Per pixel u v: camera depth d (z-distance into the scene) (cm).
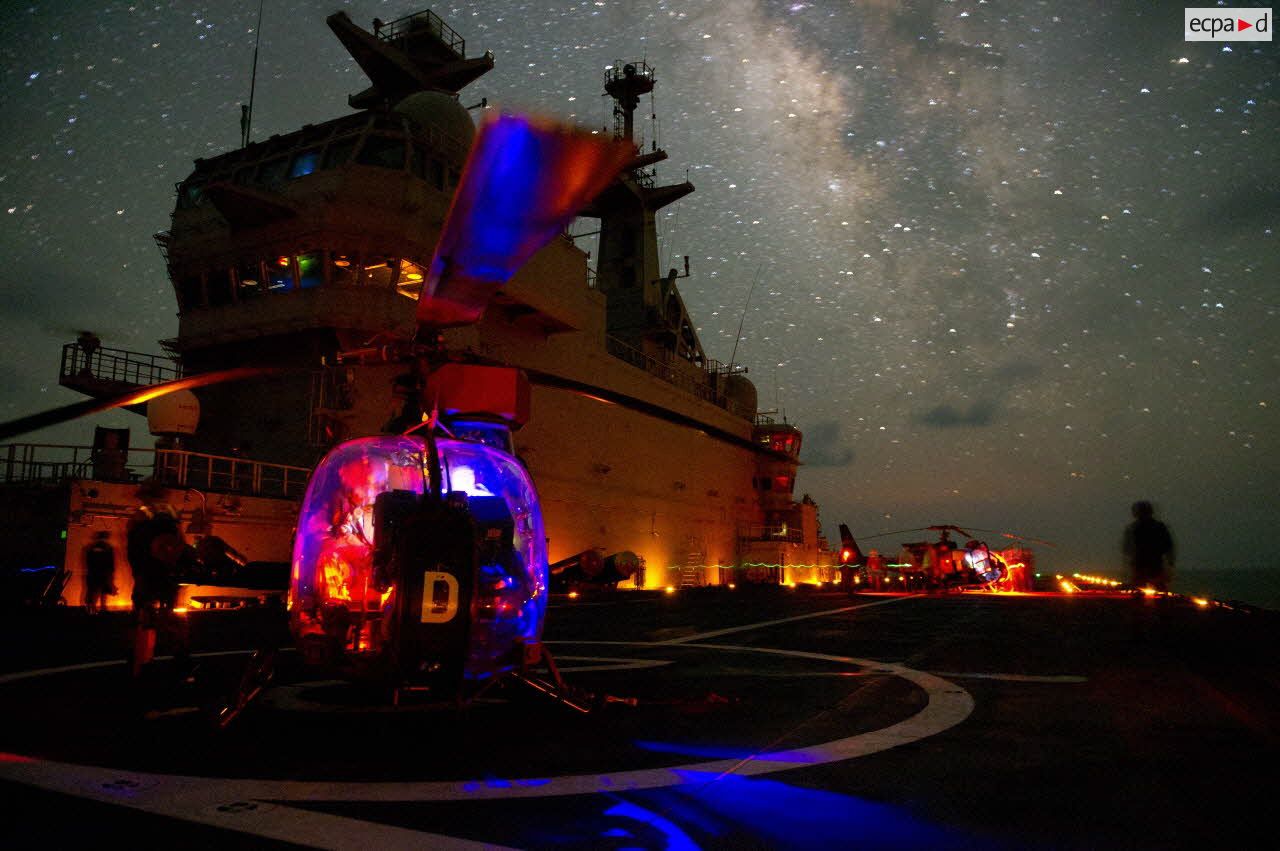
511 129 189
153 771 409
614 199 4794
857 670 829
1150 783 394
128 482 1906
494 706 599
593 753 454
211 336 2641
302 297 2508
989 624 1472
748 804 359
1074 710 590
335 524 498
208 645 1055
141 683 679
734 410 5512
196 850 296
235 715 506
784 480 5747
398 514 456
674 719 556
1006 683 730
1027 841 312
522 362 3225
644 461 4131
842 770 418
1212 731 516
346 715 559
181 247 2706
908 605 2269
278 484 2486
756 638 1225
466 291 350
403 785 386
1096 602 2406
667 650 1055
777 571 5150
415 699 599
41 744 470
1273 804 359
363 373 2491
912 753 456
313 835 314
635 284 4716
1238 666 845
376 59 3200
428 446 478
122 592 1848
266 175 2714
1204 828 327
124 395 346
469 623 438
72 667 831
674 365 4784
